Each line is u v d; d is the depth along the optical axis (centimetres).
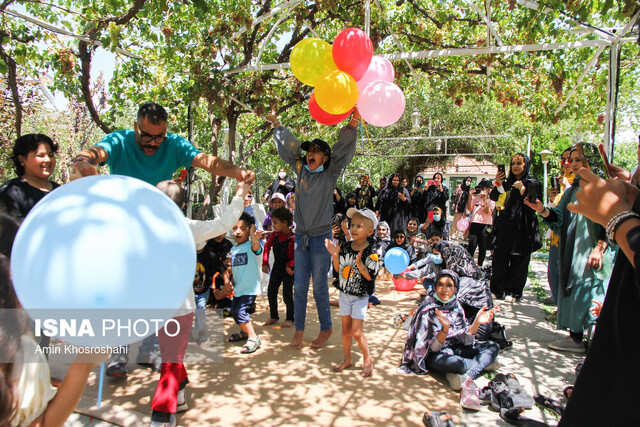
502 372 366
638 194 134
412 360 365
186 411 296
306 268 418
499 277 602
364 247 356
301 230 417
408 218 899
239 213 258
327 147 403
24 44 510
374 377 356
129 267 102
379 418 290
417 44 650
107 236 102
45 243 101
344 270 359
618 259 142
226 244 475
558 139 1753
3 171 834
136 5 431
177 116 727
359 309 356
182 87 596
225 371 363
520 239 580
